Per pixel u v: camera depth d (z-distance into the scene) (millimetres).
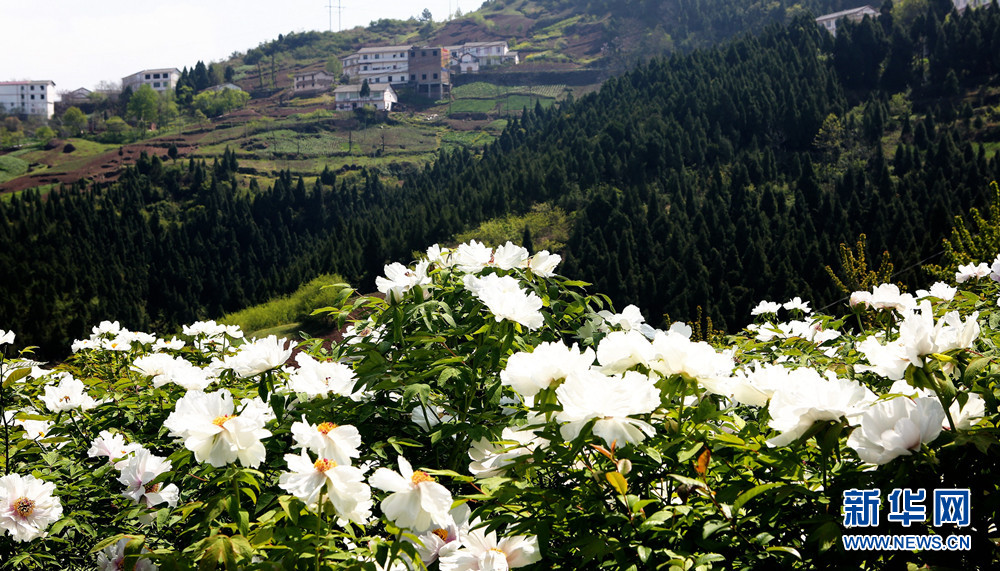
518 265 3102
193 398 2141
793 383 1946
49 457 3334
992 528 1804
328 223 79438
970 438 1640
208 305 59969
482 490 1964
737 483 1855
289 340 3256
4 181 114688
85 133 143125
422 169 115375
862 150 62562
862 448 1712
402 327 2854
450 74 169250
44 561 3182
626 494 1859
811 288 30031
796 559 1810
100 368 5008
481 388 2777
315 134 132875
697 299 30125
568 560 1943
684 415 2174
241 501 2543
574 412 1816
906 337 1870
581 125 70062
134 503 2945
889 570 1766
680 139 59125
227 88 163250
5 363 4039
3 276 48125
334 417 2783
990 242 14883
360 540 2094
